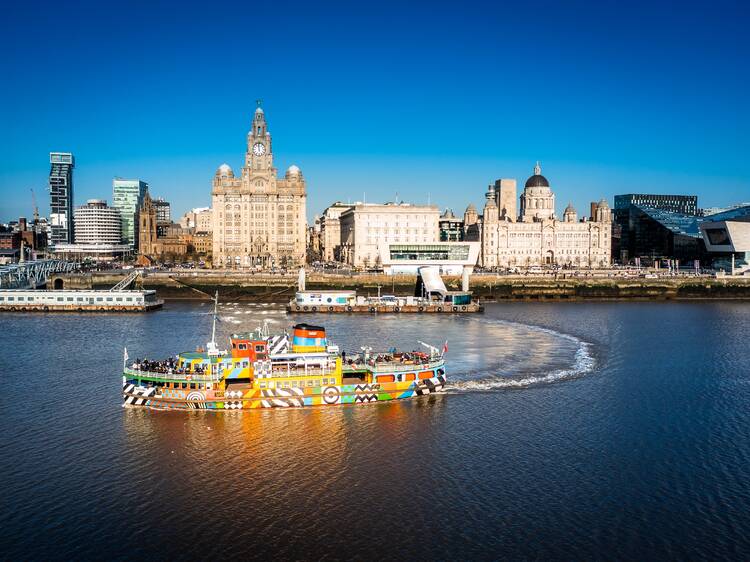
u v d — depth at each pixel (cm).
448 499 5931
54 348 12725
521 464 6725
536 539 5269
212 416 8225
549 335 14938
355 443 7312
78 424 7881
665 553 5091
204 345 13138
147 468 6581
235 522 5516
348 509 5738
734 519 5600
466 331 15600
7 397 8981
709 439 7481
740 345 13588
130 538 5256
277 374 8500
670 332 15550
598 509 5762
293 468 6606
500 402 8950
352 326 16525
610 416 8331
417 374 9138
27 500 5878
